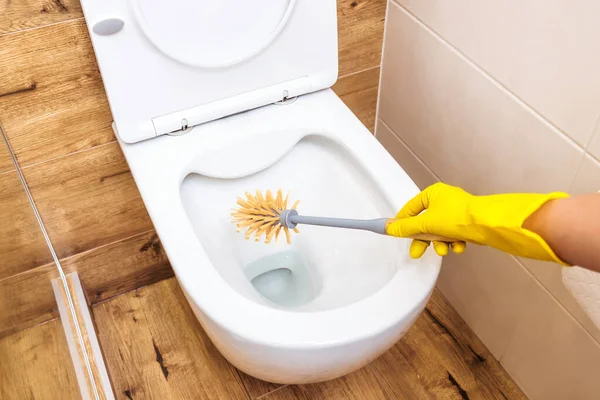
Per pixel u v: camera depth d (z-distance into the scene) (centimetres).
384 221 77
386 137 132
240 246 105
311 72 102
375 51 120
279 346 73
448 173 114
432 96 110
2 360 89
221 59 93
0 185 95
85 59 95
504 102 93
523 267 101
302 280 107
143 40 86
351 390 115
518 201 58
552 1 79
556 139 86
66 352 107
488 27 91
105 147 107
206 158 96
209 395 115
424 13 104
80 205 112
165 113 94
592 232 51
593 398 98
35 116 97
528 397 114
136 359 120
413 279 79
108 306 130
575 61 79
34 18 87
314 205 106
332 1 96
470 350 121
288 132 100
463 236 66
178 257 81
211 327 78
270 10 92
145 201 87
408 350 121
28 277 107
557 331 100
